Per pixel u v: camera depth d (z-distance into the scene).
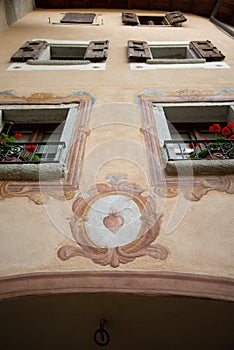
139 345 2.38
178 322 2.19
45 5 9.73
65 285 2.02
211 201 2.54
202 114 3.96
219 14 9.08
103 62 5.27
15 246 2.23
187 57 6.16
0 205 2.50
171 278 2.05
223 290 2.00
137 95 4.11
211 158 2.90
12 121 3.96
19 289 2.00
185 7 9.67
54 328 2.27
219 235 2.29
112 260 2.14
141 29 7.59
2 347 2.39
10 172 2.71
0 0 6.88
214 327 2.21
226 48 6.13
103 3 9.78
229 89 4.27
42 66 5.05
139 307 2.09
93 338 2.34
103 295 2.01
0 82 4.48
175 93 4.17
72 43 6.31
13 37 6.63
